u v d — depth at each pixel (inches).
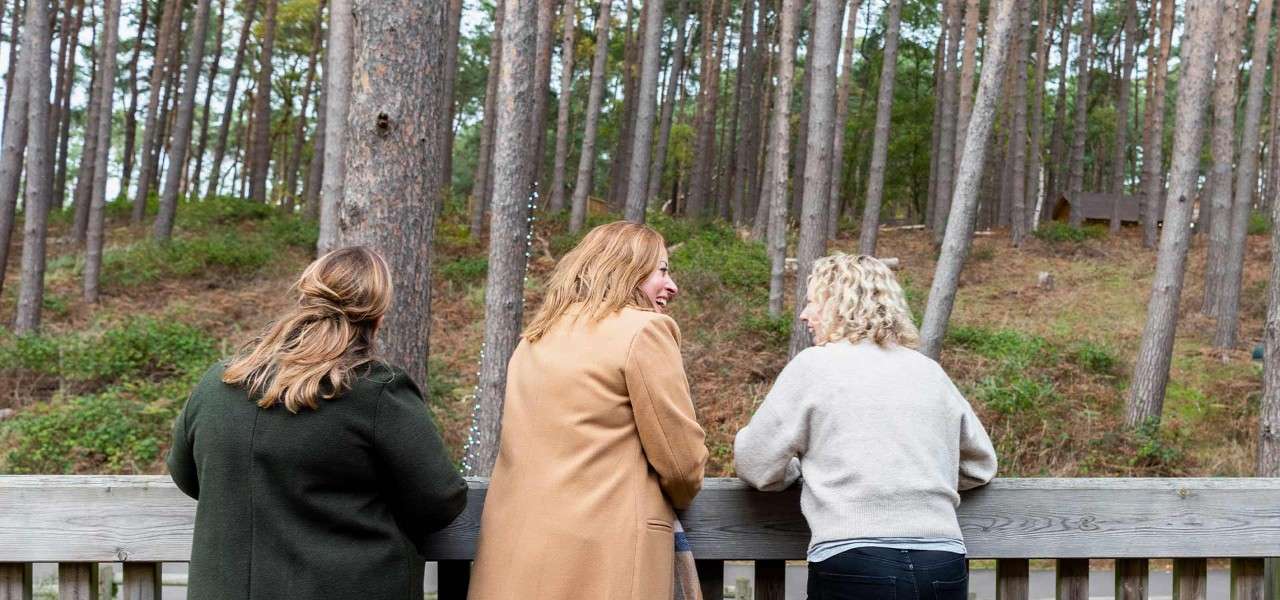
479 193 789.2
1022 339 563.2
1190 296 723.4
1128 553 91.7
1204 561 95.8
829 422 81.0
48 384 459.2
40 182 547.8
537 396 78.3
